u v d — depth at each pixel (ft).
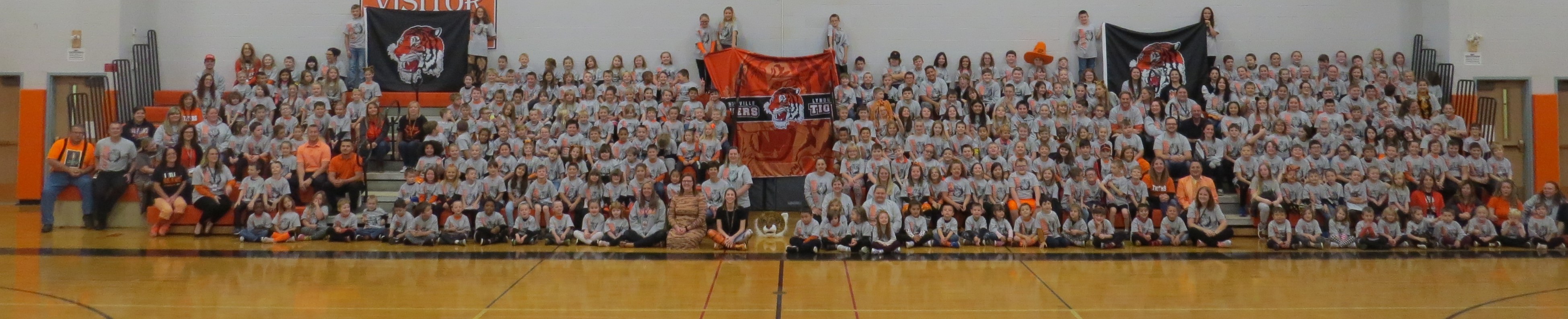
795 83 49.08
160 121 52.11
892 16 57.26
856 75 54.80
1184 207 41.09
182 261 32.71
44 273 29.50
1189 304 25.11
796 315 23.44
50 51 53.67
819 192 42.65
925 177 43.39
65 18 53.72
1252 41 57.21
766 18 57.06
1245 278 29.78
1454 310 24.48
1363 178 42.86
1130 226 40.42
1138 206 40.11
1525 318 23.49
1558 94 55.31
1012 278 29.71
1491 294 26.81
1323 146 46.75
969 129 47.65
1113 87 55.67
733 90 50.67
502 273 30.35
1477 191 44.86
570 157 43.45
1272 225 38.14
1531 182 54.65
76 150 42.52
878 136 48.73
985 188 42.24
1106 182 42.57
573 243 38.65
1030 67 56.80
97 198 42.63
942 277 29.99
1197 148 45.98
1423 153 46.11
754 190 48.08
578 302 25.05
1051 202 40.86
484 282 28.43
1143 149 46.55
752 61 49.24
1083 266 32.71
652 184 38.70
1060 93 51.83
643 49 57.31
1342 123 48.67
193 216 41.39
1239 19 57.21
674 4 57.21
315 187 42.45
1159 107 49.14
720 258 34.76
